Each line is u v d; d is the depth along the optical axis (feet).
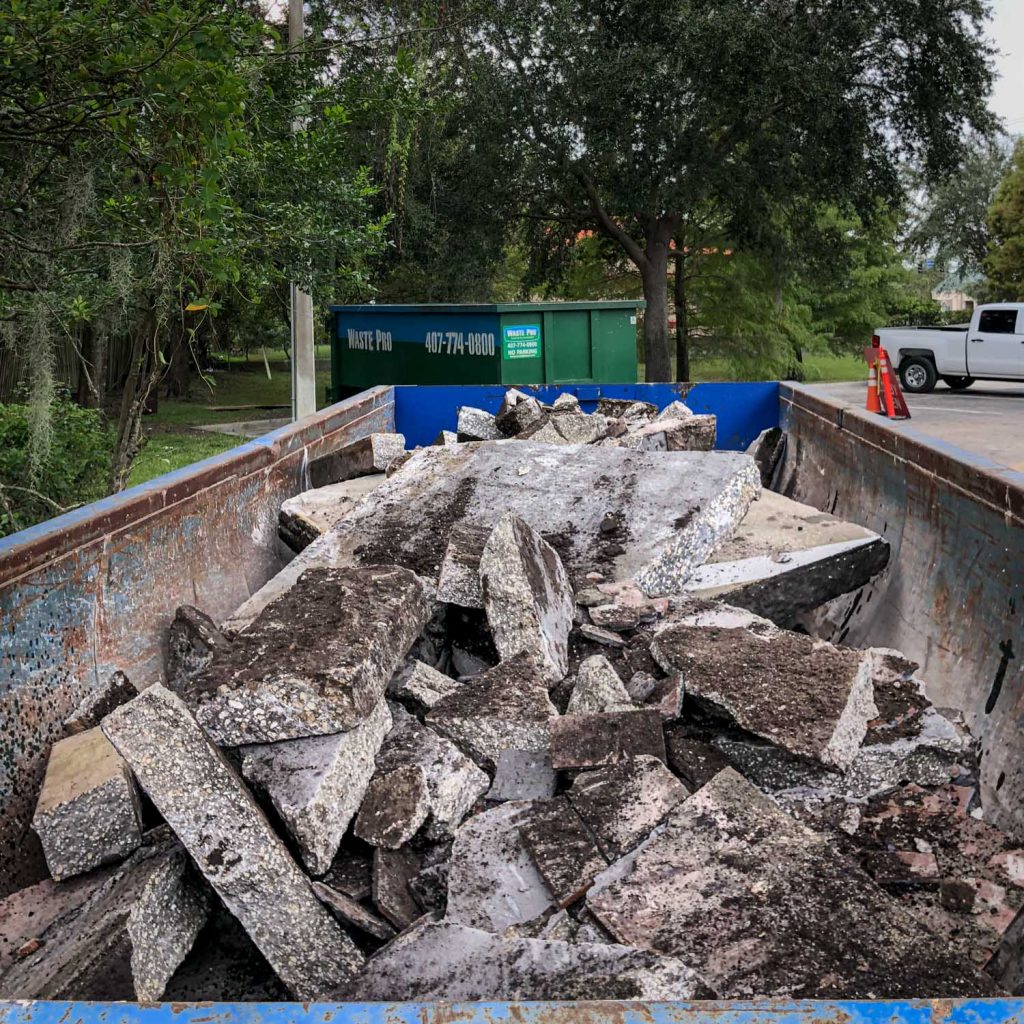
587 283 94.94
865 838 8.86
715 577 13.89
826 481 18.72
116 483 22.00
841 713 9.48
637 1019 4.27
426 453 17.53
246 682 8.63
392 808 8.66
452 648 12.81
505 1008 4.33
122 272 16.42
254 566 15.55
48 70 9.92
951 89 65.77
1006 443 44.55
